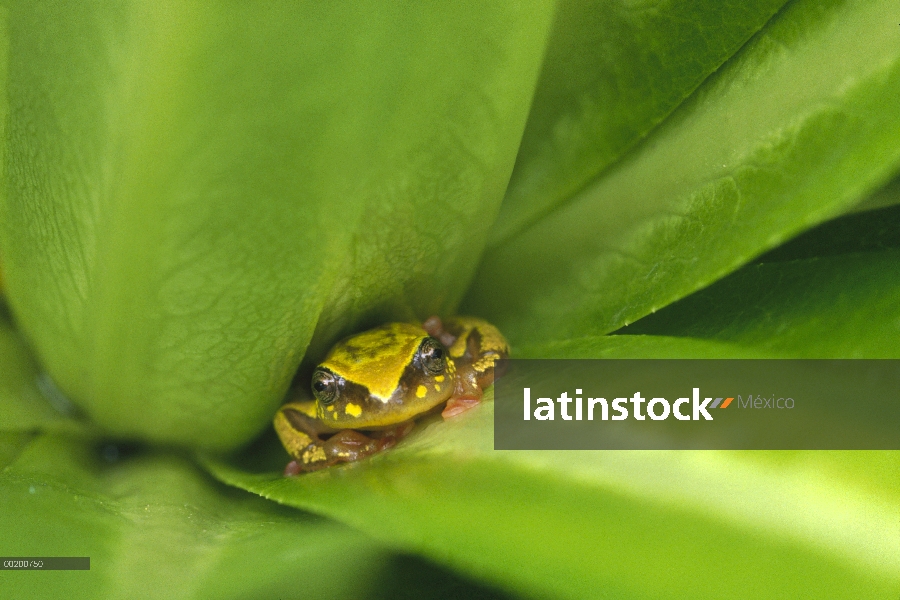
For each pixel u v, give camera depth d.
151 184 0.19
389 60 0.19
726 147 0.21
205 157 0.19
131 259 0.20
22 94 0.20
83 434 0.21
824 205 0.20
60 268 0.20
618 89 0.21
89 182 0.20
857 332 0.20
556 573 0.19
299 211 0.20
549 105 0.21
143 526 0.20
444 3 0.19
